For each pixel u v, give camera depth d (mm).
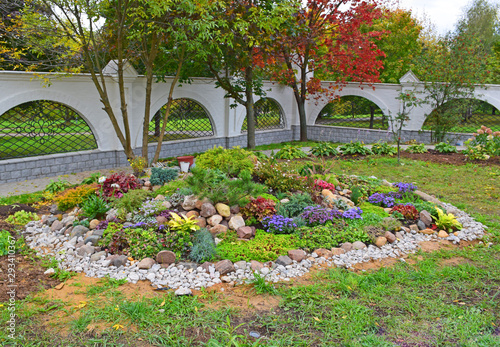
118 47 8641
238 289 3979
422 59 15375
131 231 4812
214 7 9195
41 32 8617
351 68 15680
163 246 4602
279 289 3959
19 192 8141
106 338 3123
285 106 17547
